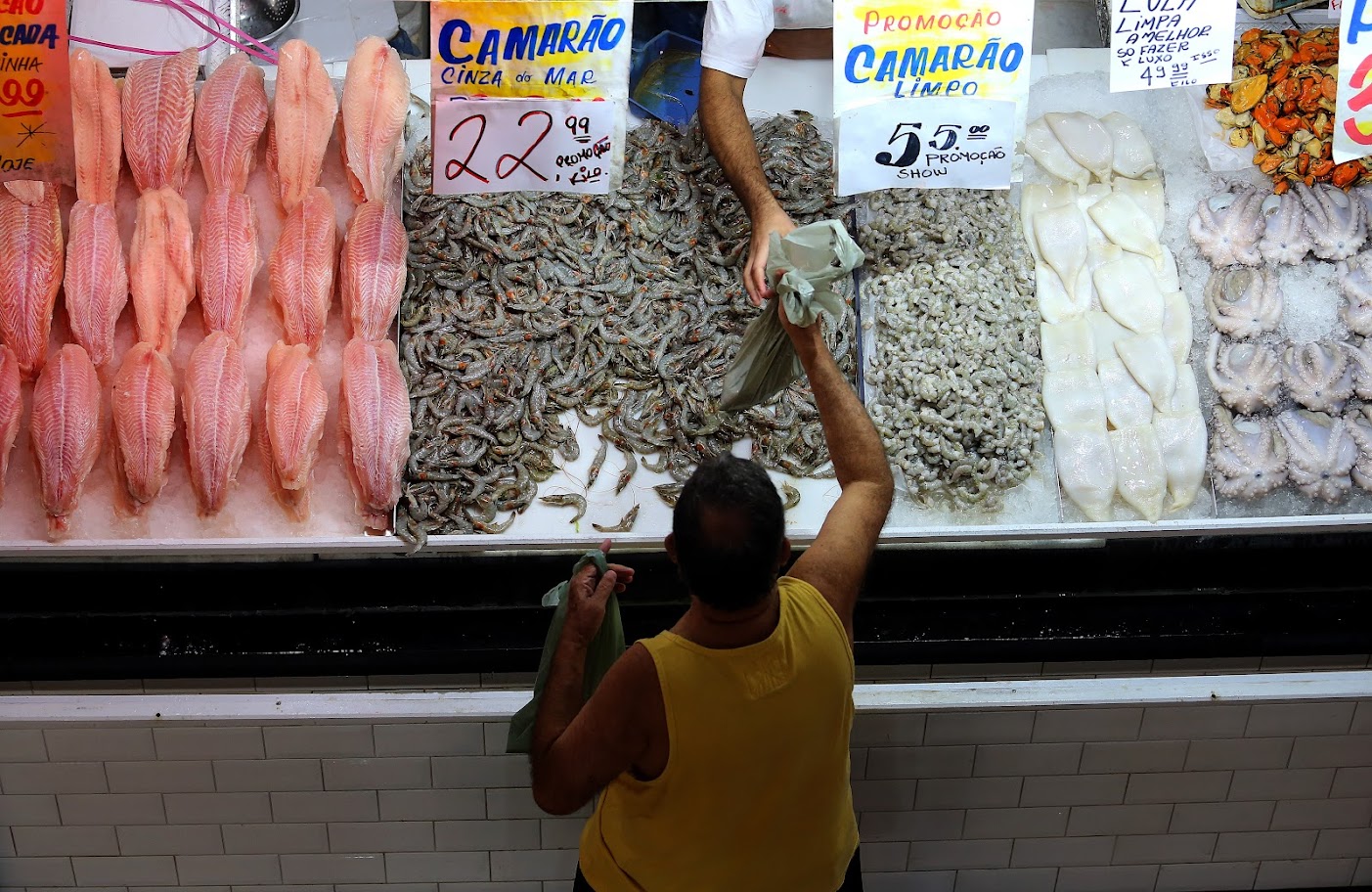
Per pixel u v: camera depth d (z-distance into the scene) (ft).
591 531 8.97
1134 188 10.02
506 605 8.99
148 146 9.25
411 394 9.16
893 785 9.37
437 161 8.48
